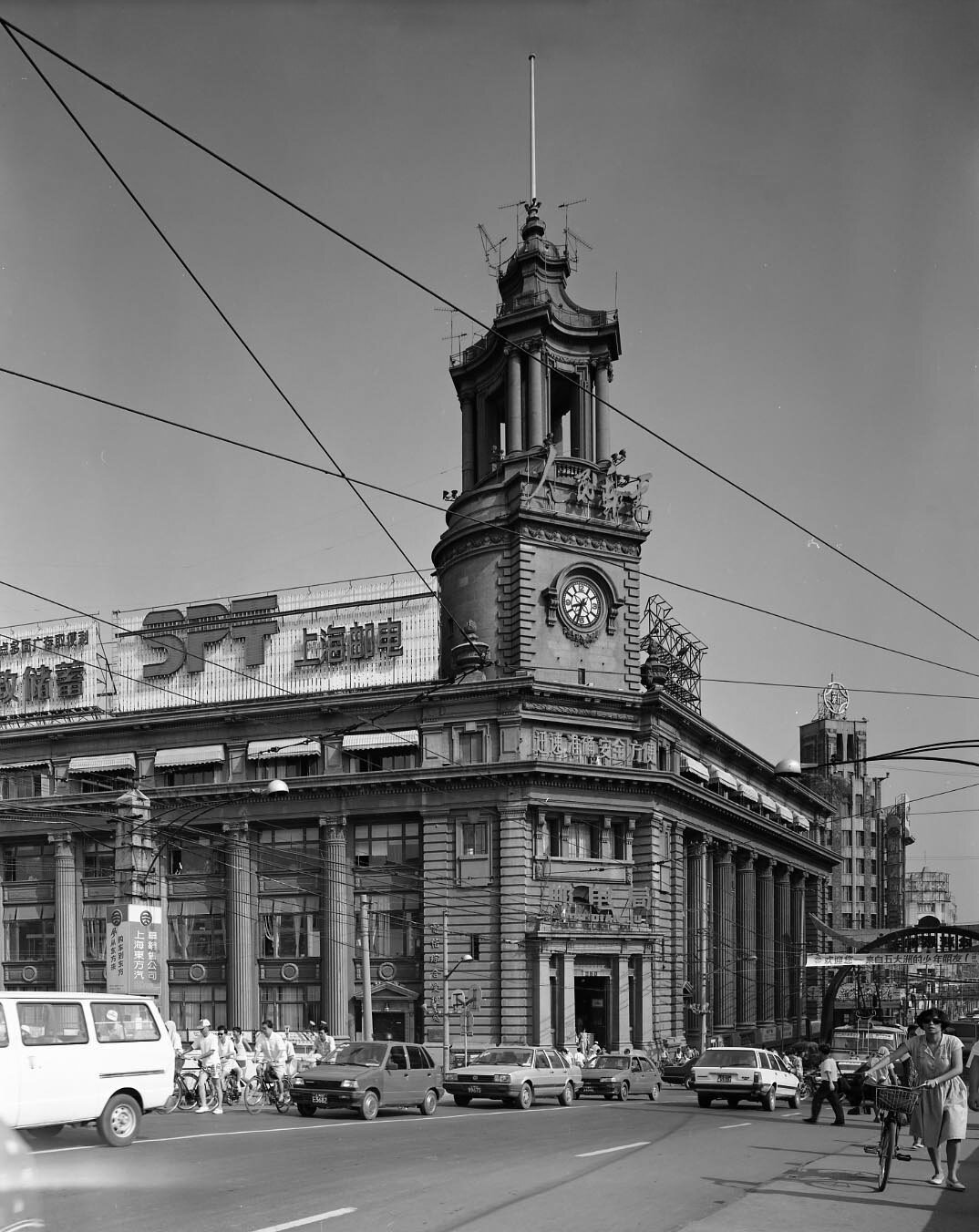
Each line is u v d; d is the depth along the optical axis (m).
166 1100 22.12
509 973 58.69
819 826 107.19
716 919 76.00
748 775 85.38
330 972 62.12
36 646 75.38
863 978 74.94
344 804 63.31
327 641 68.25
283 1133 24.55
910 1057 18.16
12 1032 19.75
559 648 63.19
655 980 62.28
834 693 148.62
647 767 62.94
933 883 180.38
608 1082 41.34
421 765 62.53
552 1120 29.83
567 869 60.91
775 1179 18.31
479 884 60.22
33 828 69.19
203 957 65.56
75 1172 17.80
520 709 60.84
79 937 67.88
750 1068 36.53
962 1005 92.69
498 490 65.38
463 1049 52.91
